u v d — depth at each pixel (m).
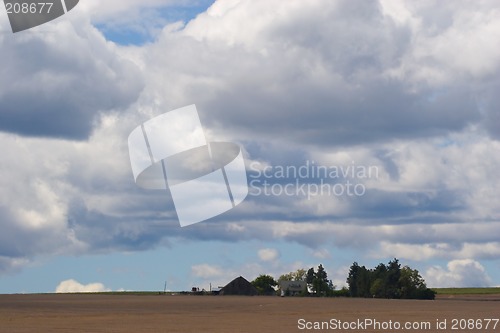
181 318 74.25
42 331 58.00
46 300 141.25
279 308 101.50
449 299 168.50
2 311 89.00
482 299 170.25
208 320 71.69
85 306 106.75
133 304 117.50
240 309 97.50
